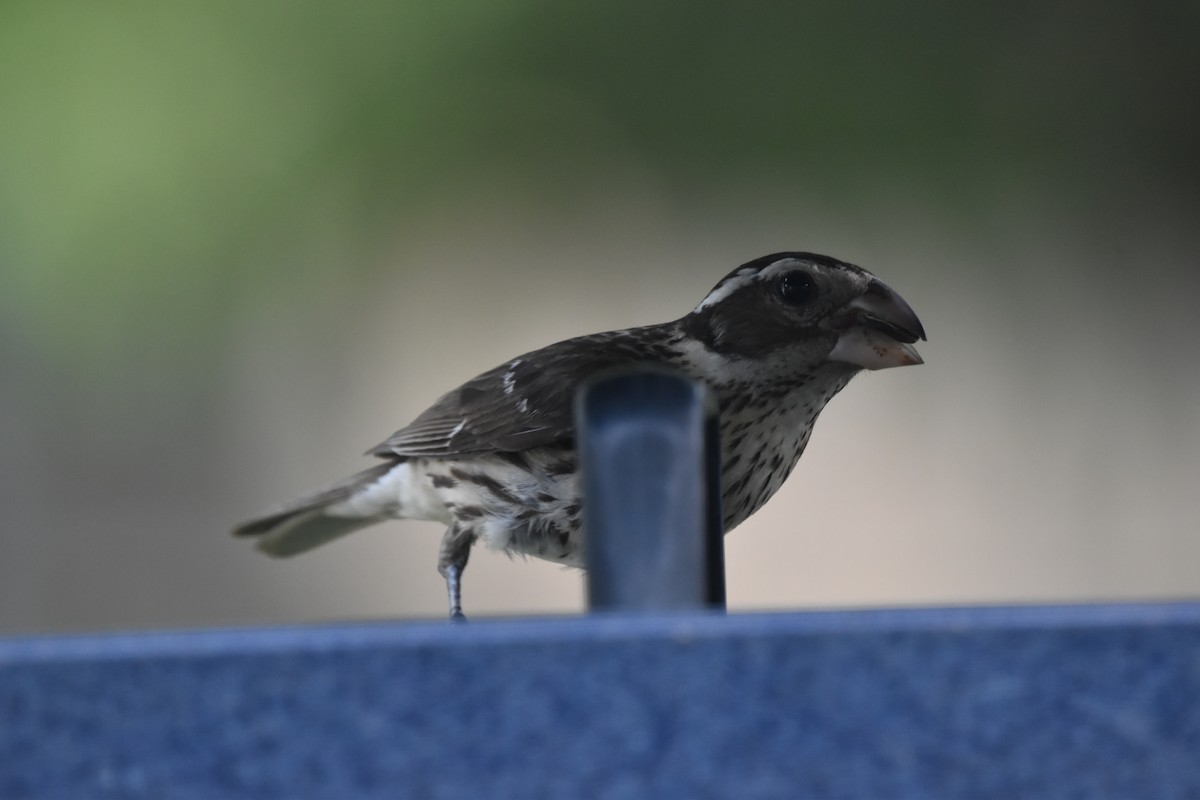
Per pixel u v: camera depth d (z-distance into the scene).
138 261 16.31
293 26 16.88
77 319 16.09
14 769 2.34
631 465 2.66
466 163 17.55
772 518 14.27
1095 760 2.32
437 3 17.31
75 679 2.33
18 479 15.45
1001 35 18.23
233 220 16.58
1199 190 18.34
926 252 18.05
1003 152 18.30
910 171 18.16
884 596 13.23
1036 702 2.31
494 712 2.30
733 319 5.90
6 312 15.91
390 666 2.31
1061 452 16.45
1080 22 18.34
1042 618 2.33
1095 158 18.34
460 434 6.15
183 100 16.47
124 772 2.34
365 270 17.03
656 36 17.97
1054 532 15.05
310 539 7.15
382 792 2.31
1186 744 2.31
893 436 15.43
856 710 2.30
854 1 18.11
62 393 15.91
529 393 6.09
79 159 16.27
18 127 16.09
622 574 2.63
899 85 18.22
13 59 16.11
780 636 2.30
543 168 17.62
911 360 5.76
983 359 17.31
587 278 17.52
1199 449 16.59
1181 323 17.83
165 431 16.05
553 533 6.18
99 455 15.84
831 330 5.83
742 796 2.30
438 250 17.31
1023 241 18.16
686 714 2.30
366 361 16.77
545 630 2.30
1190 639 2.31
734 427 5.90
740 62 18.03
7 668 2.33
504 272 17.39
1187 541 14.76
